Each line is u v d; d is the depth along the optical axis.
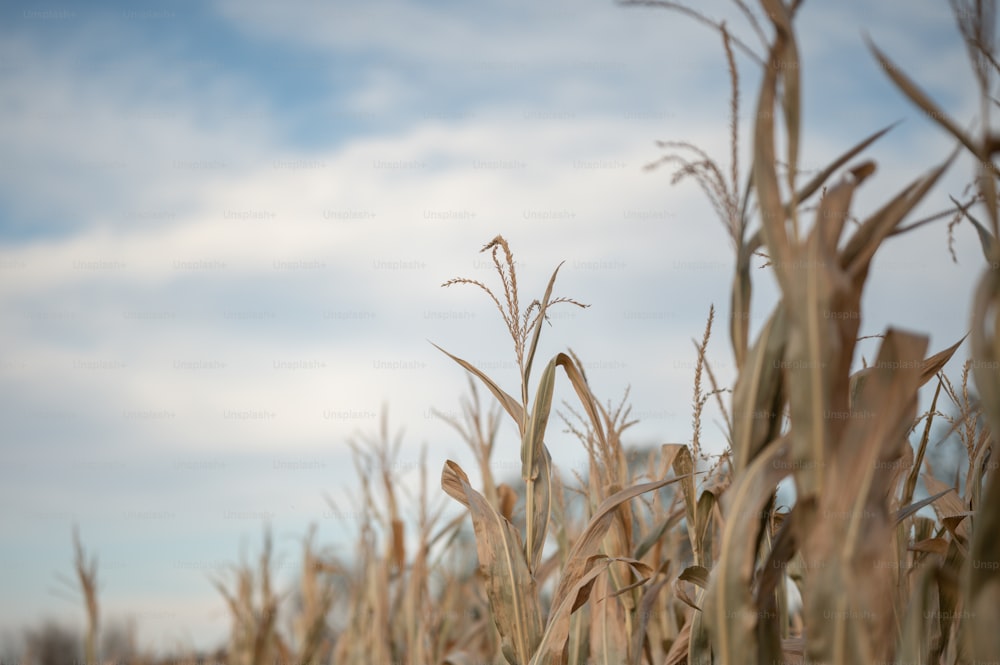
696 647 2.32
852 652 1.56
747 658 1.70
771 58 1.71
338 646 5.62
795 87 1.66
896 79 1.57
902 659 1.79
